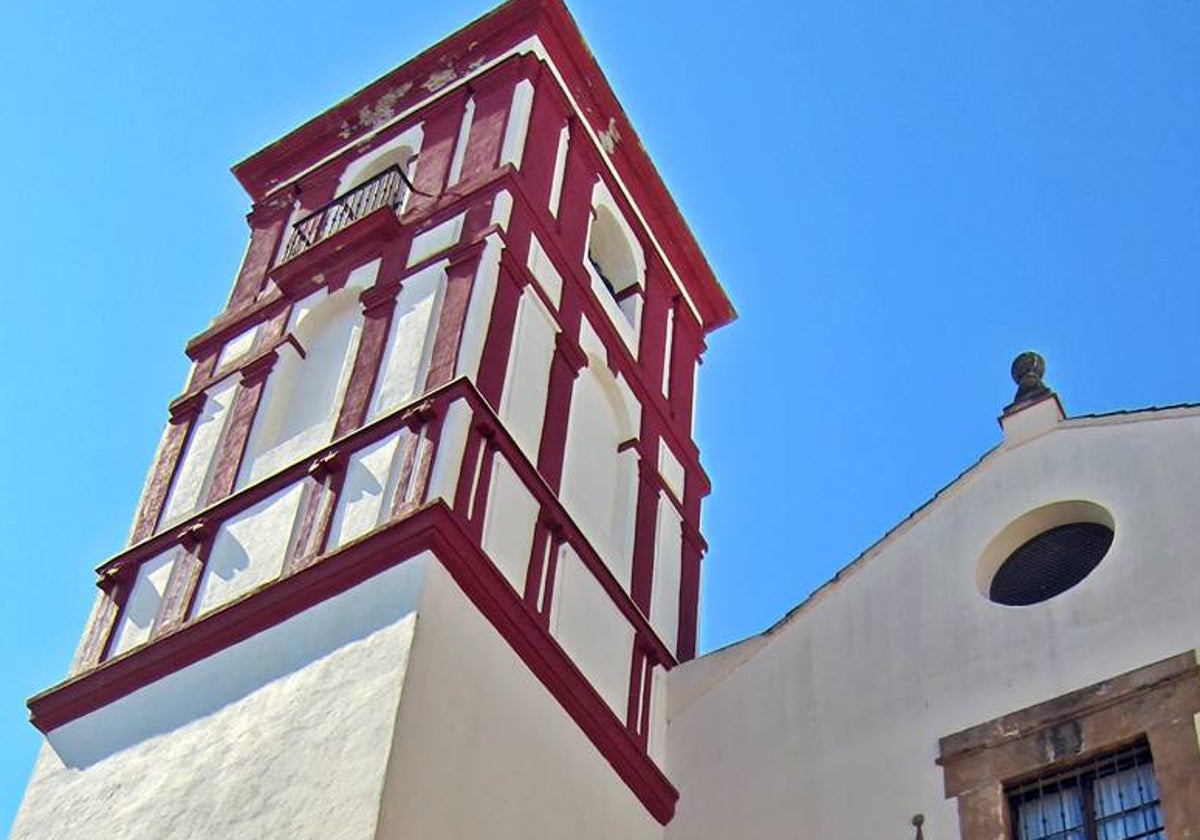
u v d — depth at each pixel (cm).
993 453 2105
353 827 1673
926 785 1884
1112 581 1897
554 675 1988
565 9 2600
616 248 2655
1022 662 1906
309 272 2439
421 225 2364
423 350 2167
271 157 2775
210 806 1823
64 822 1942
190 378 2473
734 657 2177
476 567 1931
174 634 2036
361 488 2038
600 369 2397
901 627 2044
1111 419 2031
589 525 2231
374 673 1811
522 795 1867
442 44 2675
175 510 2255
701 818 2041
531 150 2445
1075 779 1791
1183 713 1741
